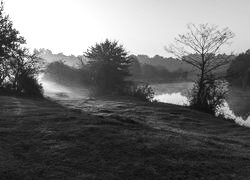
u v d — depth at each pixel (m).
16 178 6.02
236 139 11.73
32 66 29.78
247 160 7.52
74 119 11.42
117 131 9.46
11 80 27.95
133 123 12.00
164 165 6.80
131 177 6.18
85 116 12.27
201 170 6.61
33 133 9.21
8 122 10.84
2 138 8.62
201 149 8.09
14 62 28.62
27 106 16.39
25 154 7.37
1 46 29.06
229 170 6.71
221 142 10.16
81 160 6.99
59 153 7.40
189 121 16.50
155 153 7.55
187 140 9.27
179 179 6.16
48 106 17.92
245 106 35.94
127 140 8.42
